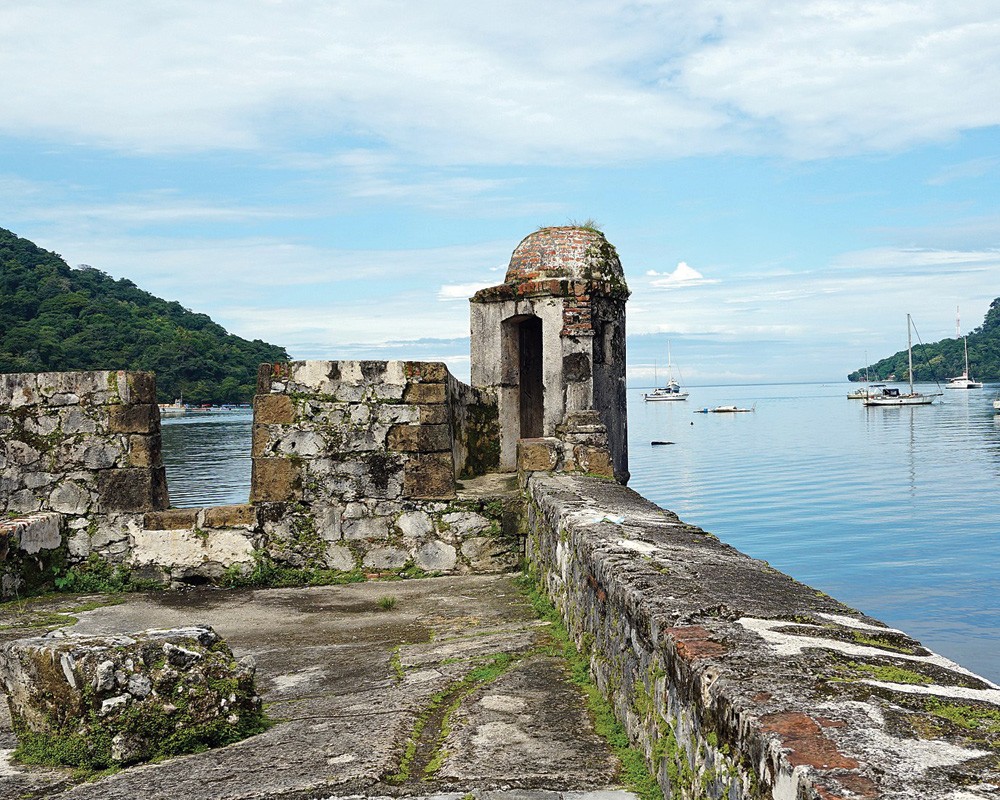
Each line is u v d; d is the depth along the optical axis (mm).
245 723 4441
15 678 4363
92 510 8547
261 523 8688
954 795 1768
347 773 3750
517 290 12320
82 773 4055
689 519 35219
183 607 7719
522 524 8867
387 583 8570
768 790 2074
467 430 11609
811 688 2414
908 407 126188
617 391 13125
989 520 33688
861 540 30453
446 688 4992
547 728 4176
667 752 3045
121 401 8586
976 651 18672
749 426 98625
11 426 8570
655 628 3266
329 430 8828
